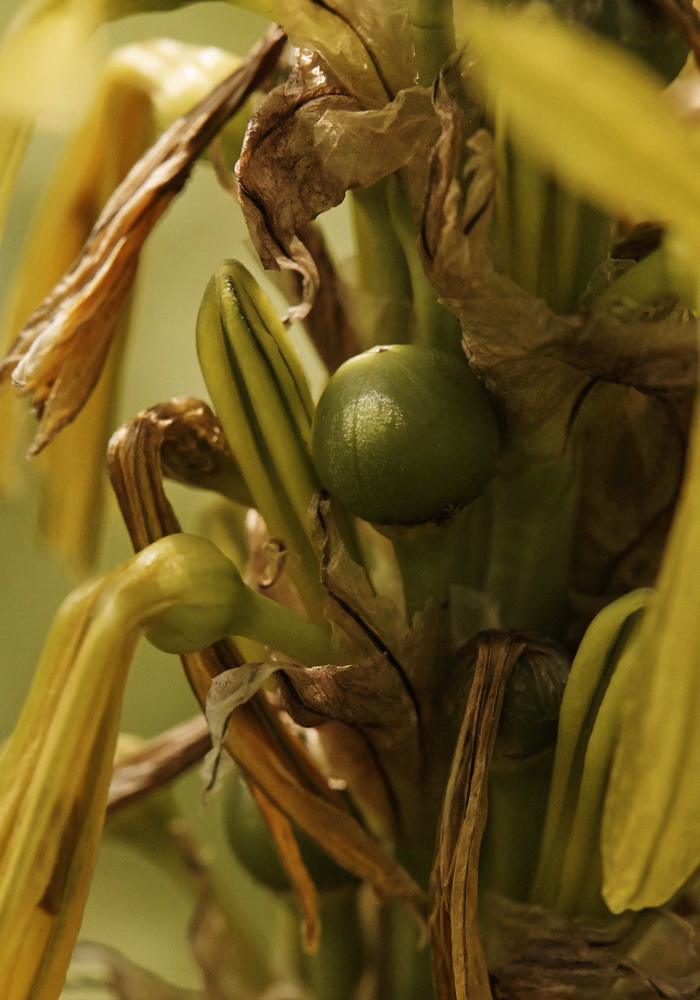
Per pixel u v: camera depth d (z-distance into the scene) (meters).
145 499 0.28
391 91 0.27
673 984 0.28
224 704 0.27
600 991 0.28
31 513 0.50
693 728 0.25
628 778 0.25
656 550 0.29
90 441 0.33
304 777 0.28
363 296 0.29
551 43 0.23
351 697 0.28
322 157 0.27
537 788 0.28
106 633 0.27
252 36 0.46
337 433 0.26
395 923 0.31
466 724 0.27
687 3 0.26
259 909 0.46
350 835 0.29
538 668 0.27
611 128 0.23
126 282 0.29
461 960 0.27
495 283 0.26
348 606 0.27
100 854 0.48
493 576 0.28
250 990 0.33
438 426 0.26
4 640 0.50
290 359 0.28
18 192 0.45
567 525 0.28
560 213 0.26
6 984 0.27
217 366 0.27
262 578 0.30
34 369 0.29
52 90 0.29
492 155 0.25
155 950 0.47
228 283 0.27
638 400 0.28
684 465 0.29
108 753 0.27
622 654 0.27
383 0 0.27
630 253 0.27
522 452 0.27
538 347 0.26
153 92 0.32
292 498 0.28
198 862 0.34
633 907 0.26
